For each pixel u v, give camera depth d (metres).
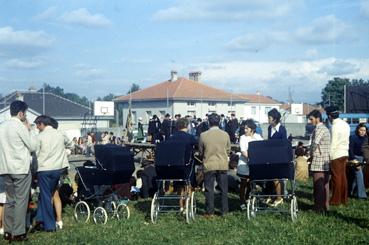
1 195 9.07
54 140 9.31
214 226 9.44
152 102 60.44
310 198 12.62
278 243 7.98
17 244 8.39
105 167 10.16
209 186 10.30
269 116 11.22
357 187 12.60
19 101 8.84
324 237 8.32
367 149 12.97
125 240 8.51
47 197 9.34
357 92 40.38
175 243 8.21
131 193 13.12
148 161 14.17
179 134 10.45
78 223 10.12
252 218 9.97
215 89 63.56
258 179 9.78
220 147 10.22
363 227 9.07
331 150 11.39
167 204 11.98
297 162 16.31
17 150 8.48
